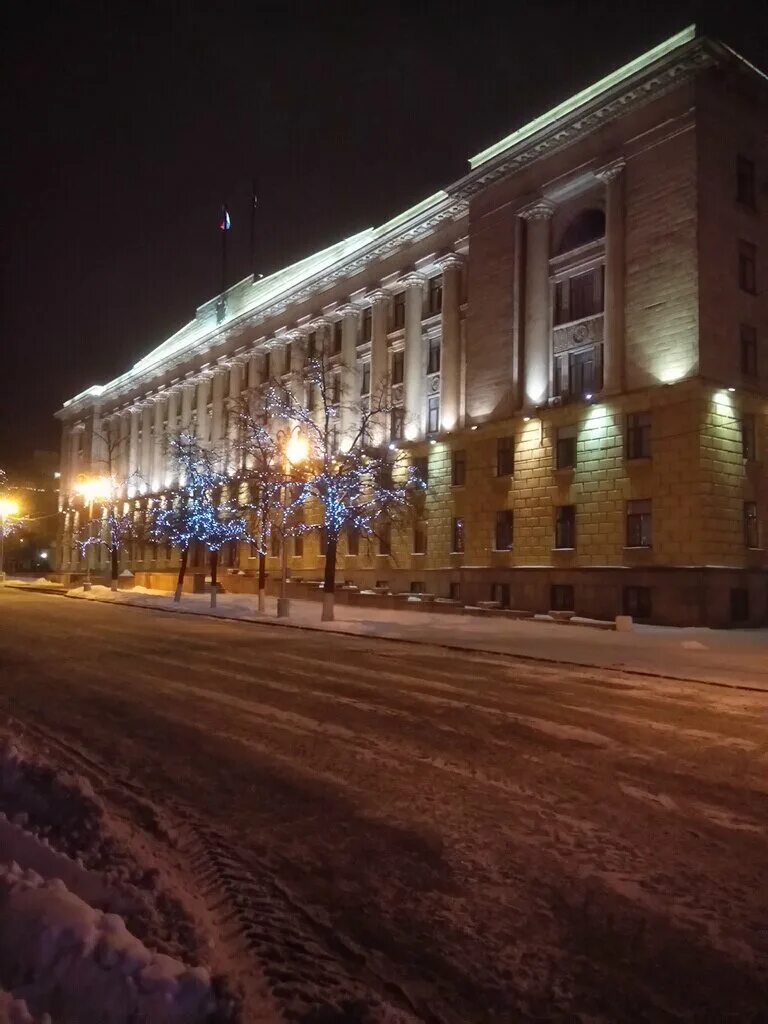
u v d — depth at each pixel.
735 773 8.10
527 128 38.47
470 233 40.47
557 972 4.11
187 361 72.81
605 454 32.81
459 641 22.22
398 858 5.64
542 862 5.59
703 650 21.00
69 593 50.25
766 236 32.91
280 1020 3.56
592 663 17.66
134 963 3.50
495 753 8.77
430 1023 3.63
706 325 30.19
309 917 4.71
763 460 31.64
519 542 36.41
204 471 54.91
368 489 42.97
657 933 4.54
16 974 3.48
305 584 43.94
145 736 9.51
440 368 43.94
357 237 52.78
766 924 4.67
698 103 30.91
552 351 36.19
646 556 31.02
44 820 5.94
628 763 8.45
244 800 6.99
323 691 12.97
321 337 54.69
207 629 25.84
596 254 34.47
